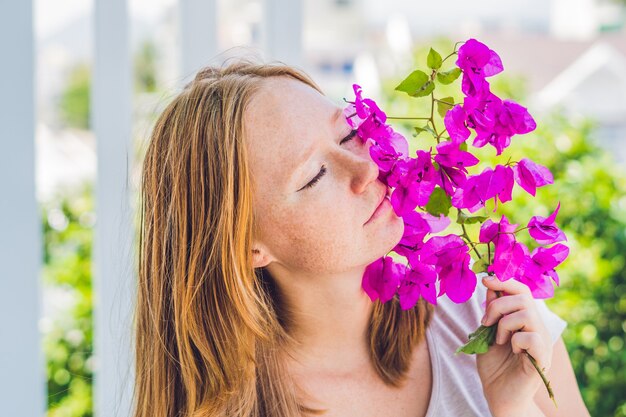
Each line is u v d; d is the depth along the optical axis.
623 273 3.42
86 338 3.48
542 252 1.12
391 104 4.18
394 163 1.08
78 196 4.03
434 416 1.22
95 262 2.40
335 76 14.55
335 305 1.20
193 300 1.23
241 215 1.13
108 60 2.40
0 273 2.10
